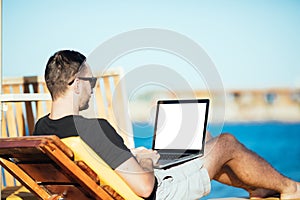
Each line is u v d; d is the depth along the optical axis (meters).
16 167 3.46
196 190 3.75
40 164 3.36
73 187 3.41
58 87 3.42
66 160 3.16
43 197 3.49
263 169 4.25
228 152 4.12
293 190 4.31
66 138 3.29
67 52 3.45
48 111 5.53
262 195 4.39
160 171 3.71
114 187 3.31
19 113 5.50
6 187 4.87
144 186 3.36
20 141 3.16
